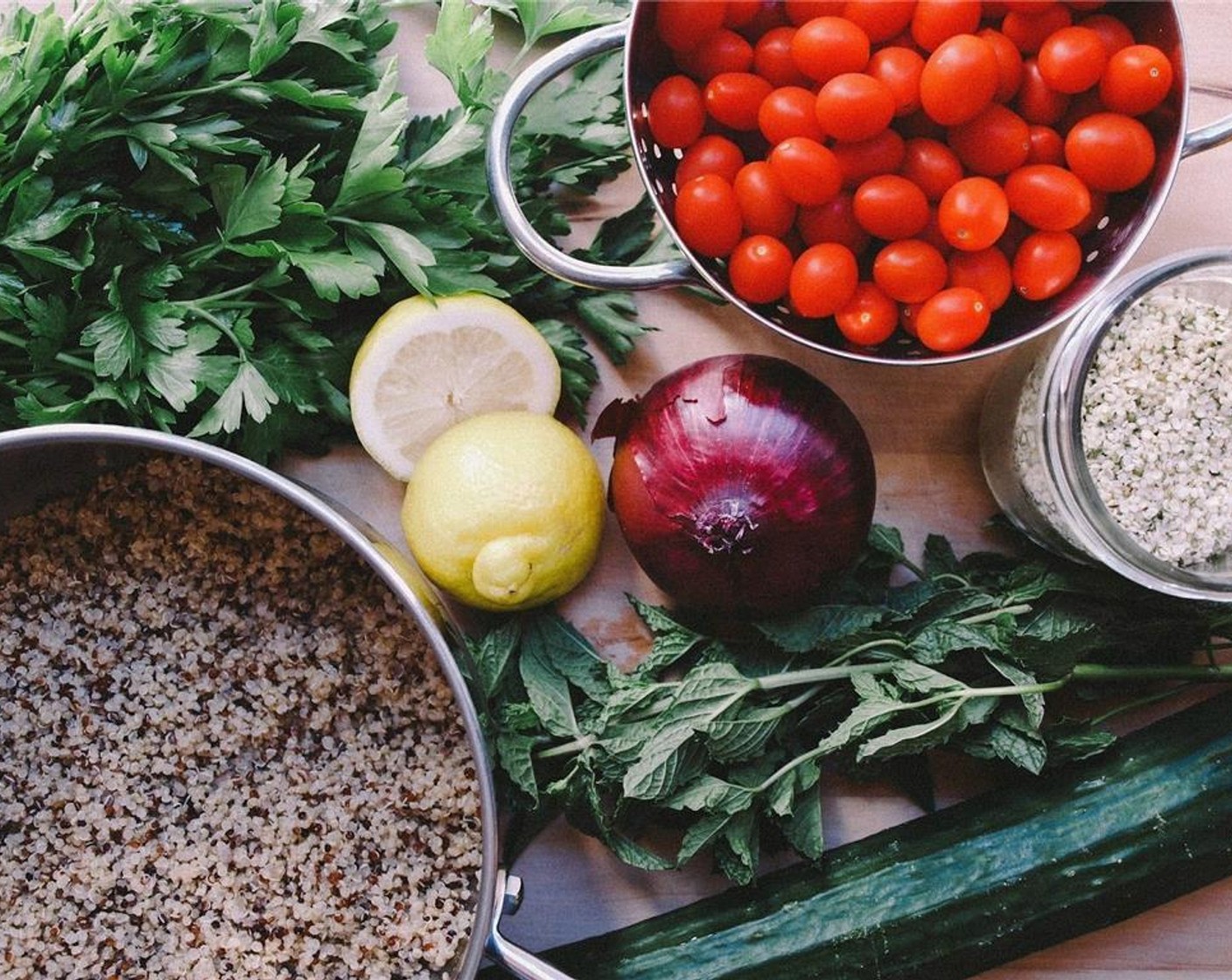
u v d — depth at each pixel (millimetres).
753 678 957
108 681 1043
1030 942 974
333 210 940
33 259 906
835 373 1070
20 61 893
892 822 1046
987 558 1036
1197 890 1042
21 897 1032
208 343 931
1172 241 1062
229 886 1026
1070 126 901
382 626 1036
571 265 894
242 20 906
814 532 933
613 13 994
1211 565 957
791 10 906
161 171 922
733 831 962
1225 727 989
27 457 1023
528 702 1032
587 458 981
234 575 1040
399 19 1057
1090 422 935
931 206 902
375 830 1023
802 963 966
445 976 1003
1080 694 1036
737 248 924
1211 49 1042
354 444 1053
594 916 1044
